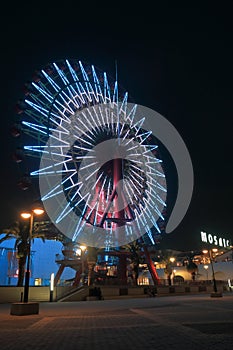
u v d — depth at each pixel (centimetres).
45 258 6881
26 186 4084
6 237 4425
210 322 1570
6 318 1922
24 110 4397
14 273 6438
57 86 4772
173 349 919
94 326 1504
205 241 10675
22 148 4247
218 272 9519
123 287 5197
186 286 6306
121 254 5822
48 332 1317
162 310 2378
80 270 5572
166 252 7425
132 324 1555
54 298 4334
